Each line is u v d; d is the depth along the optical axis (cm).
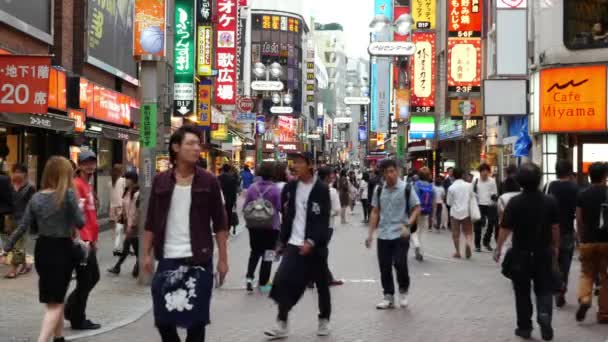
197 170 563
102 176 2531
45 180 698
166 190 553
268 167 1114
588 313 948
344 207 2766
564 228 991
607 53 2219
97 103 2316
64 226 694
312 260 800
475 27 2870
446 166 4456
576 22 2278
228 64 4128
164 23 1145
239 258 1575
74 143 2130
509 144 2783
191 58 2541
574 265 1441
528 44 2408
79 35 2245
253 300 1038
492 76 2808
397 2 4775
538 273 781
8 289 1085
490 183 1733
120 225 1448
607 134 2300
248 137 6059
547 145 2378
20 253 1205
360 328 843
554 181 1009
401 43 2089
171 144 561
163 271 546
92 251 819
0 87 1345
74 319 816
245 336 798
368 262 1507
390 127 6431
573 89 2264
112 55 2541
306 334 813
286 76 11544
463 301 1033
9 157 1912
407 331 827
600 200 861
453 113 2827
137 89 2961
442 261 1534
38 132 2047
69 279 707
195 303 541
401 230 973
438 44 4191
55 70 1908
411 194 975
